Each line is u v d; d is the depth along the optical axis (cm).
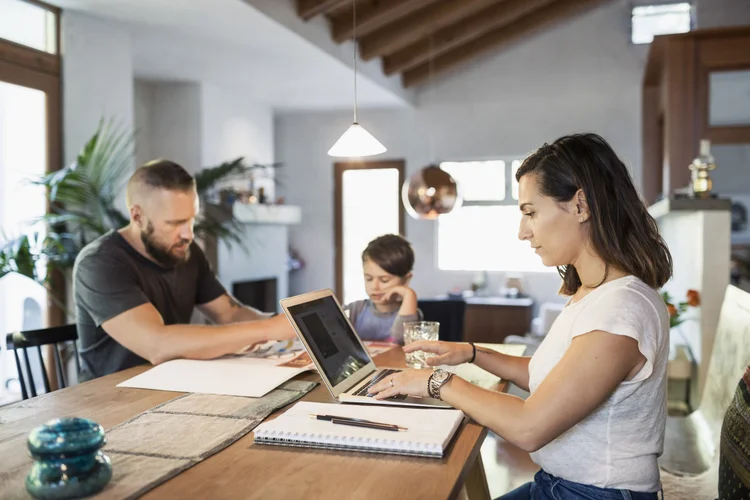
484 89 679
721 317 225
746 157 457
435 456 108
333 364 151
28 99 357
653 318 118
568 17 639
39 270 349
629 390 117
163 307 229
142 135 573
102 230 352
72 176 338
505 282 679
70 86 380
